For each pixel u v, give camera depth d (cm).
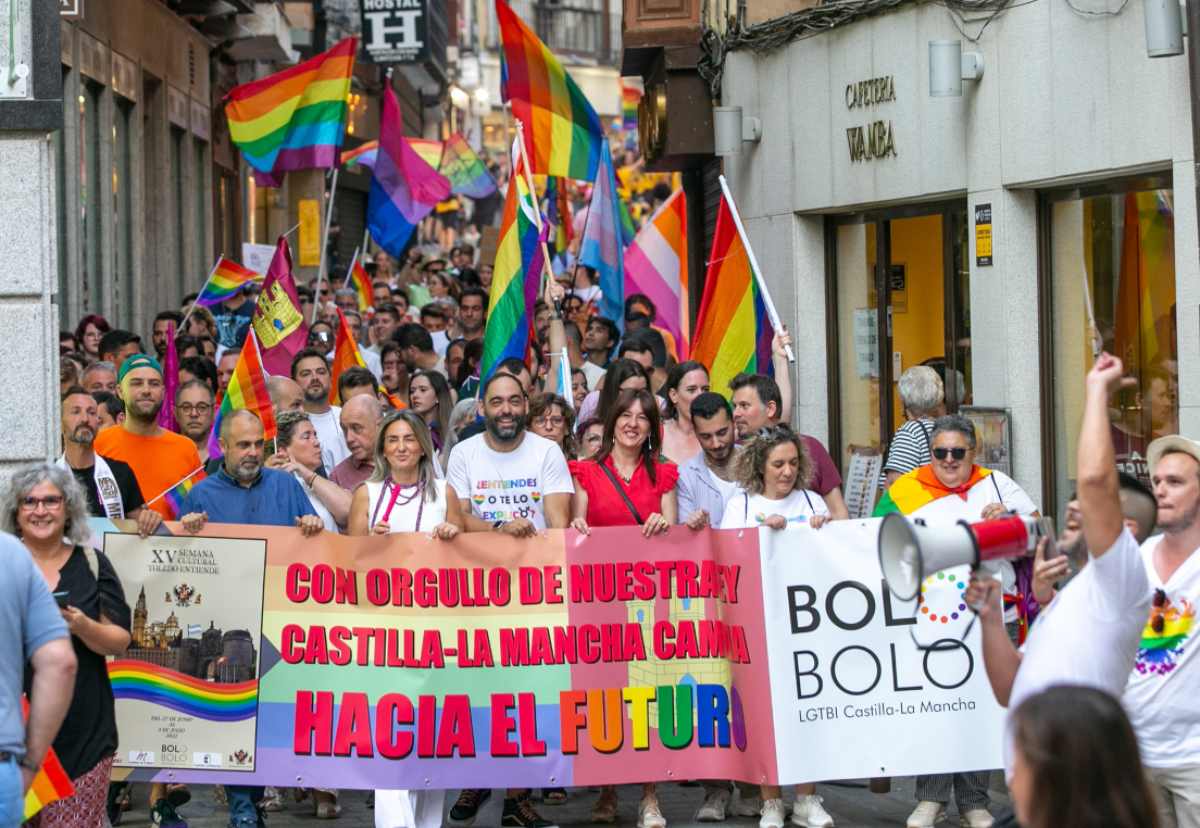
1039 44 1134
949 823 880
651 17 1698
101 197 2148
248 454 863
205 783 855
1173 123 1017
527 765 838
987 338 1204
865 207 1393
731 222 1118
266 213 3584
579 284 1964
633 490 891
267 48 3055
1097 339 1135
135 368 952
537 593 840
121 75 2242
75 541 684
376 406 972
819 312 1479
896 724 830
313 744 833
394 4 3753
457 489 888
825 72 1410
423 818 852
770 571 835
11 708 551
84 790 686
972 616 828
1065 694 354
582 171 1473
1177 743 622
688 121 1702
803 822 859
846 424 1469
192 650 833
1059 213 1171
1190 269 1006
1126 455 1107
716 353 1131
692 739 843
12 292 918
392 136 2094
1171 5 973
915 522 488
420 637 836
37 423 921
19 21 907
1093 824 344
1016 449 1182
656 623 844
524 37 1441
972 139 1212
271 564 836
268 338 1242
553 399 979
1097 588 502
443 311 1917
